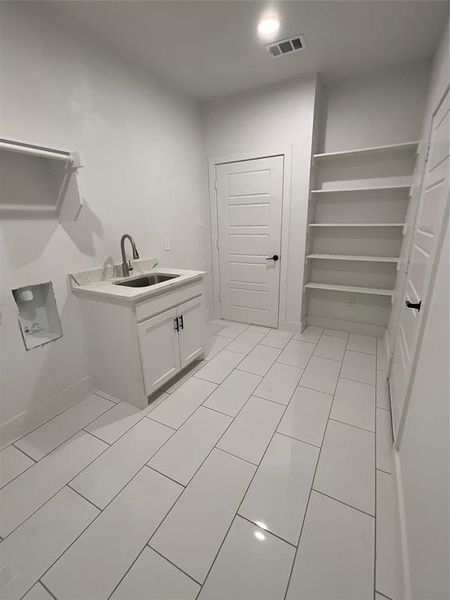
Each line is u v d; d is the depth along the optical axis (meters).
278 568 1.08
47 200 1.76
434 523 0.80
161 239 2.70
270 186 2.92
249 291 3.40
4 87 1.48
